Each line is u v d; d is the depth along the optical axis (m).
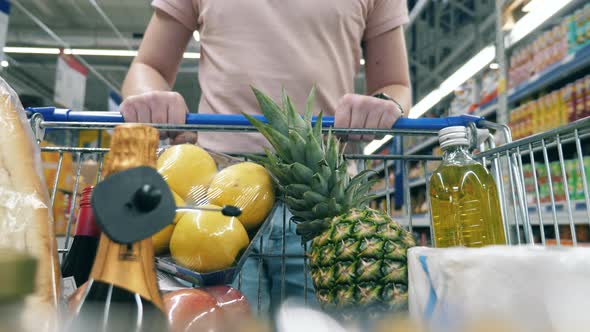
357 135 0.92
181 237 0.58
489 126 0.89
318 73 1.21
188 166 0.66
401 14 1.40
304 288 0.74
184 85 8.54
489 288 0.36
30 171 0.47
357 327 0.32
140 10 6.26
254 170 0.69
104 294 0.36
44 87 7.54
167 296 0.47
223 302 0.54
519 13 2.95
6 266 0.29
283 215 0.80
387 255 0.58
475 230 0.68
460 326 0.33
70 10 6.12
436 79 4.37
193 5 1.33
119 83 8.24
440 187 0.72
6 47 6.27
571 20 2.33
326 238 0.63
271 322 0.32
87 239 0.58
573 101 2.30
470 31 3.81
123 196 0.34
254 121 0.75
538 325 0.33
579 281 0.32
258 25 1.21
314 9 1.22
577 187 2.25
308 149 0.72
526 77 2.72
